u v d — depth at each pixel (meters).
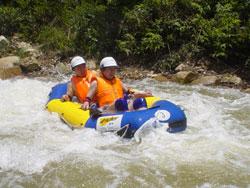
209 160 6.38
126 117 7.02
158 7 12.69
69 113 7.82
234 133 7.49
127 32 12.98
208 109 8.80
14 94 9.84
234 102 9.41
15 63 12.45
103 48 13.23
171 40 12.34
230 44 11.59
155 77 11.55
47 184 5.84
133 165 6.24
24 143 6.98
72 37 13.97
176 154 6.53
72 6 15.38
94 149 6.71
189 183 5.84
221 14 12.09
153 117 6.98
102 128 7.19
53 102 8.47
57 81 11.49
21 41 14.67
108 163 6.29
